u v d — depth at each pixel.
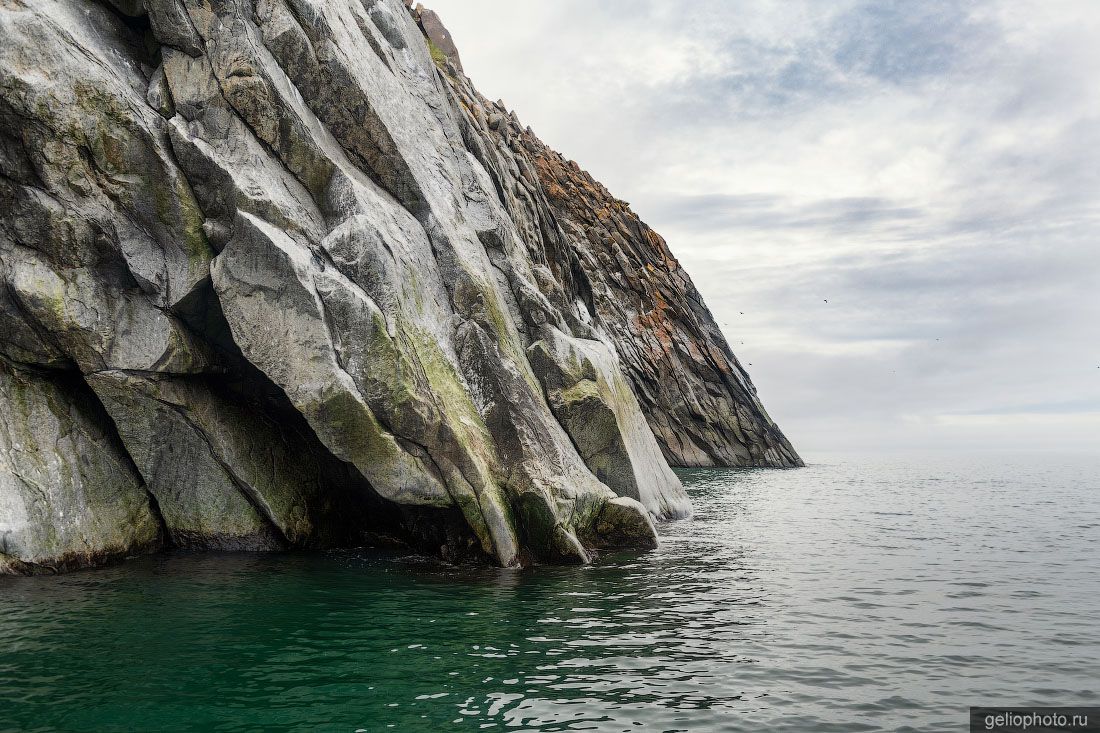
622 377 33.38
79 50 18.39
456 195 28.28
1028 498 47.34
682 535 27.39
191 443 19.97
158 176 18.91
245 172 19.92
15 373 18.03
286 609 14.59
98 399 19.44
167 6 20.20
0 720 9.08
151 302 18.95
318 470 22.14
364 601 15.49
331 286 18.97
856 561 22.20
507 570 19.42
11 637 12.20
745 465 72.00
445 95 34.78
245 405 21.17
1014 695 11.12
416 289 21.77
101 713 9.38
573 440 26.58
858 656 12.87
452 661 11.90
